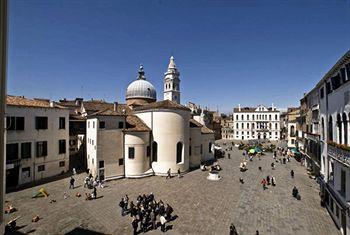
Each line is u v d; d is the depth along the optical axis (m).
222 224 18.88
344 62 16.30
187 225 18.62
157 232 17.42
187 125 37.66
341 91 17.02
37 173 30.56
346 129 16.33
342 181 18.08
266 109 105.88
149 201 22.27
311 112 34.84
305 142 41.19
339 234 17.23
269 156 56.75
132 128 33.88
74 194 25.59
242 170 39.47
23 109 28.81
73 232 17.17
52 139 32.56
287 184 31.14
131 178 32.84
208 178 33.59
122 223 18.81
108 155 31.59
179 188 28.58
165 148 34.81
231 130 112.62
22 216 19.75
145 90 56.81
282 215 20.75
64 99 61.16
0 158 4.66
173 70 70.44
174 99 70.62
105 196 25.17
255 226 18.55
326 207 22.27
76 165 39.72
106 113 31.67
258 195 26.34
